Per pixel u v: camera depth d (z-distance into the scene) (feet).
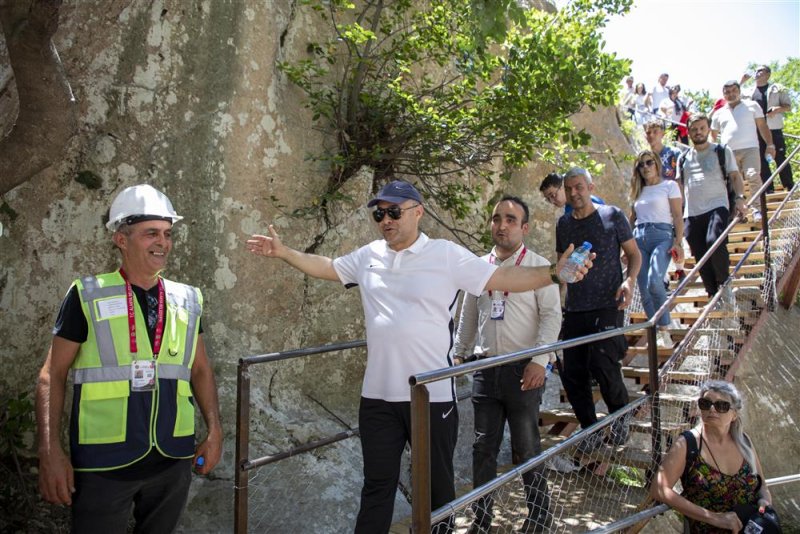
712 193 20.85
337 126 18.42
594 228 14.71
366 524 9.69
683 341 16.90
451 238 22.40
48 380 8.38
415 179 20.84
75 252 14.76
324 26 19.04
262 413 15.28
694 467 13.02
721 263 20.33
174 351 8.99
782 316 28.89
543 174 27.58
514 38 18.76
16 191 14.12
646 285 19.85
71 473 8.18
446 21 18.48
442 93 19.61
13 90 14.44
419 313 9.77
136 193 8.96
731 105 26.73
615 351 14.44
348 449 16.19
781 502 24.34
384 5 19.58
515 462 12.69
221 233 15.93
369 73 19.39
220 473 13.98
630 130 36.60
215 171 15.94
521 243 12.97
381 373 9.91
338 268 11.00
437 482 9.70
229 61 16.42
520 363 12.39
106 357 8.50
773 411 25.22
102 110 15.16
